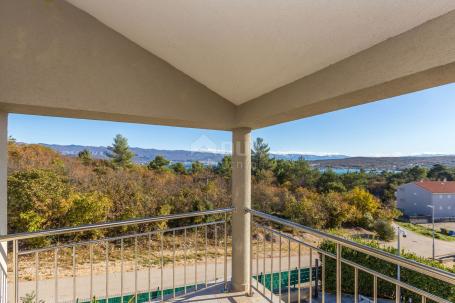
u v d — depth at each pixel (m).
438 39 1.07
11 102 1.70
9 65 1.71
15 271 1.83
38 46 1.80
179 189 9.27
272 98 2.14
